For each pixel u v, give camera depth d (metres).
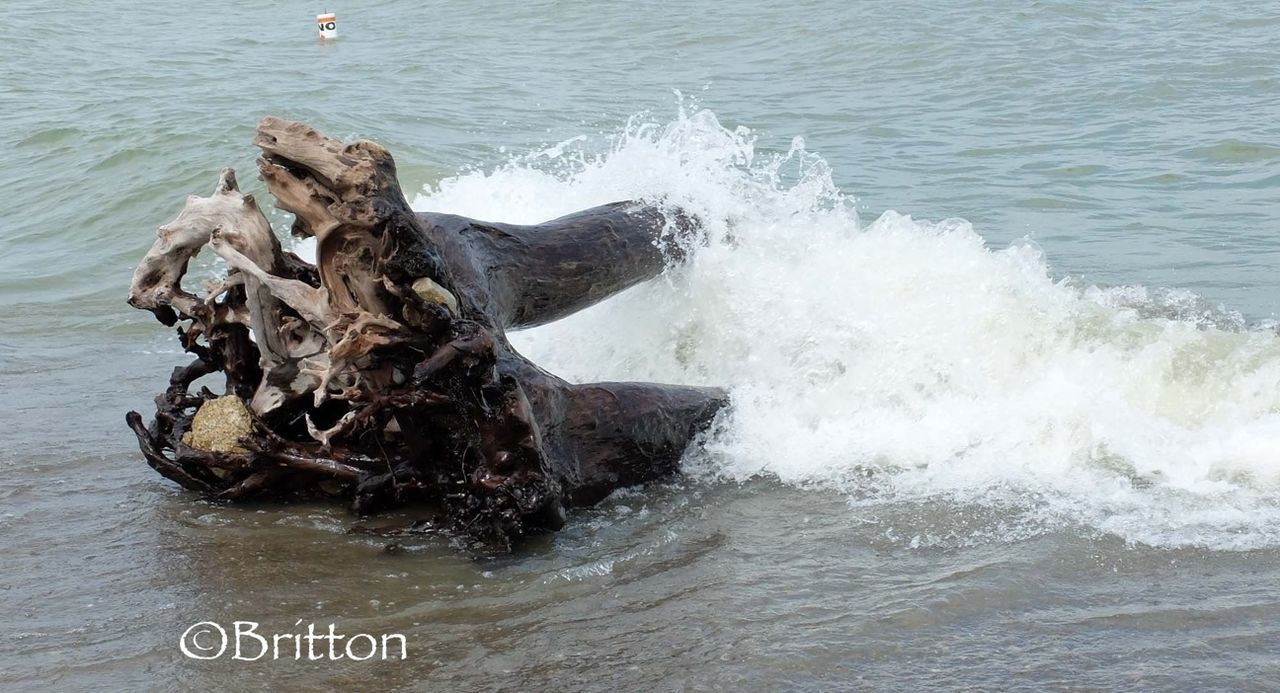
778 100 17.52
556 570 4.85
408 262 4.77
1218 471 5.44
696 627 4.30
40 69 21.02
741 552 4.95
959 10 24.44
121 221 12.05
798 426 6.19
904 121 15.56
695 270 7.02
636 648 4.17
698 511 5.43
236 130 14.10
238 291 5.52
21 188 13.32
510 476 5.05
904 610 4.34
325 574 4.83
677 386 6.07
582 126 15.48
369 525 5.33
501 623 4.39
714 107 16.91
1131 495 5.29
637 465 5.69
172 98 17.30
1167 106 15.70
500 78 19.80
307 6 32.62
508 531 5.06
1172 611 4.28
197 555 5.00
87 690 3.94
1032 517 5.13
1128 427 5.77
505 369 5.24
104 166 13.41
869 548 4.93
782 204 7.37
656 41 24.00
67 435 6.45
